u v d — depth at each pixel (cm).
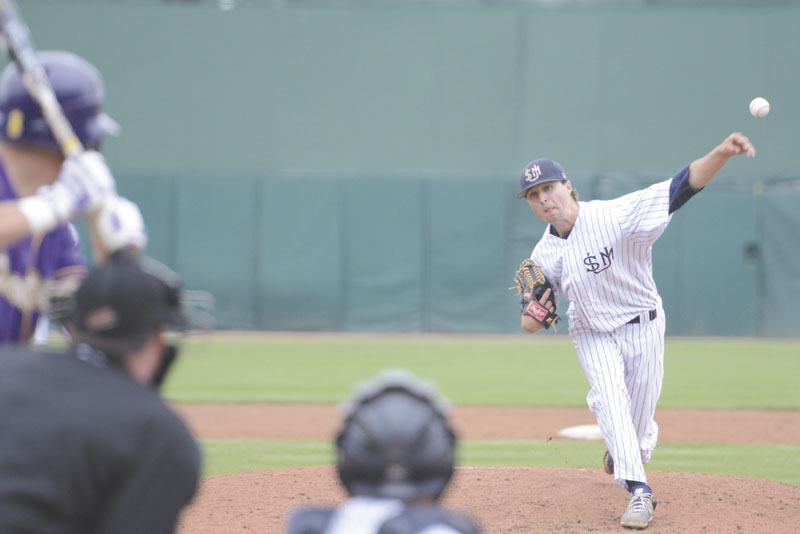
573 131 8050
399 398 691
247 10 8094
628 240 1816
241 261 7619
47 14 8094
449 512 683
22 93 924
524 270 1930
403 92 8106
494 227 7556
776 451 2836
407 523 655
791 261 7325
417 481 679
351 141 8119
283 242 7631
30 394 723
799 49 7900
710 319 7394
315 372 5009
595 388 1866
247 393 4181
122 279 753
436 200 7588
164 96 8112
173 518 736
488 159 8088
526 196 1867
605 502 1980
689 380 4812
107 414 717
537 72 8056
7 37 861
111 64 8112
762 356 6088
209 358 5694
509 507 1925
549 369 5238
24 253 955
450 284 7581
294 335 7431
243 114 8125
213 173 7694
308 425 3322
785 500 2012
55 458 701
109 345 752
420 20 8075
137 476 716
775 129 7900
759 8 7919
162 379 813
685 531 1739
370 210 7606
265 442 2959
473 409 3747
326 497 2027
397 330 7600
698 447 2912
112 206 873
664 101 8006
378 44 8106
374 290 7612
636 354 1892
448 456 692
